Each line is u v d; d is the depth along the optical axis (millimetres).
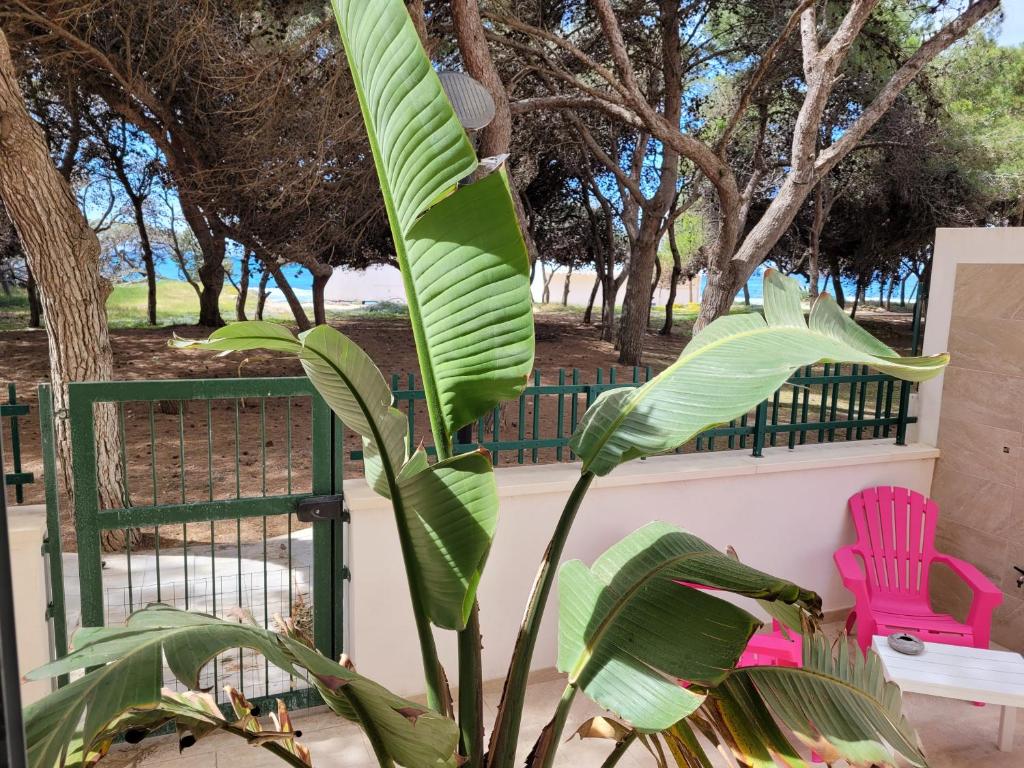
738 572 2002
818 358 1808
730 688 1994
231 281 21328
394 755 1653
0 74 5727
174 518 3271
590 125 17734
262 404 3379
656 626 1918
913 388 6055
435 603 1691
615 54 8500
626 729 2062
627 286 18156
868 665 2076
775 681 2002
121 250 24094
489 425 11461
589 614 2047
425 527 1671
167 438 10883
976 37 15578
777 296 2170
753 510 4629
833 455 4836
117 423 6488
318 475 3555
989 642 4469
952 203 16766
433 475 1633
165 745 3494
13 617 712
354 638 3707
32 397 13516
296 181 8766
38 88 11844
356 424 1816
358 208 11445
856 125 9141
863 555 4688
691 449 8500
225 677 4137
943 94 15453
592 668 1899
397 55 1432
